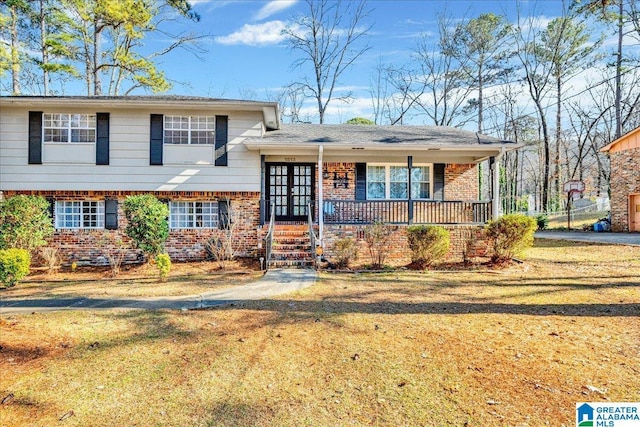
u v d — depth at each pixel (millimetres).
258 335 5363
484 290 8141
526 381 3896
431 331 5473
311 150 13055
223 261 12047
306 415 3309
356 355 4625
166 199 12805
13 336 5215
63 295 7887
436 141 13352
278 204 14859
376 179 14898
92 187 12555
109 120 12609
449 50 31078
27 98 11945
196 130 12922
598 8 15289
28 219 10789
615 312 6297
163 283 9219
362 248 12695
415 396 3617
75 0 19500
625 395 3592
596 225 21703
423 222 13359
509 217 11227
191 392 3719
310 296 7723
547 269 10445
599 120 31781
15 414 3301
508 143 12961
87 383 3895
